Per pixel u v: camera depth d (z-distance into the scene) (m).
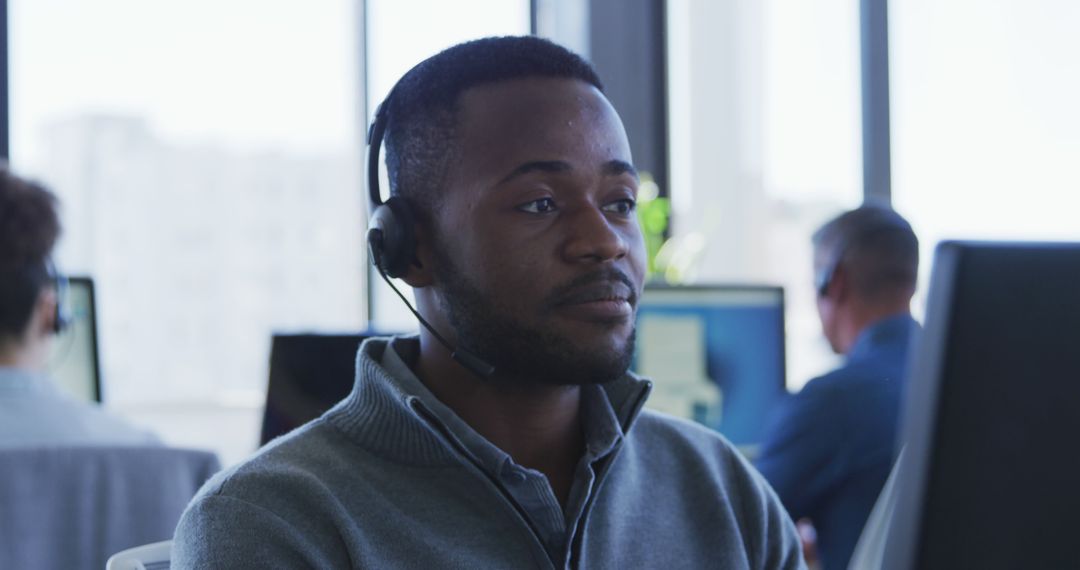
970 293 0.65
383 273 1.02
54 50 3.60
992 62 4.07
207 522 0.93
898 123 4.23
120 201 3.67
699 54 4.18
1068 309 0.66
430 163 0.98
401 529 0.96
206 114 3.73
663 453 1.14
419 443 0.98
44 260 1.69
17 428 1.65
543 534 0.99
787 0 4.22
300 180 3.79
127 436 1.76
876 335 2.03
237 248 3.77
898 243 2.08
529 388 0.99
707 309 2.35
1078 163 4.02
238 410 3.78
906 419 0.67
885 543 0.68
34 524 1.47
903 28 4.21
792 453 1.98
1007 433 0.65
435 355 1.02
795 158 4.25
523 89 0.96
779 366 2.37
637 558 1.04
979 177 4.09
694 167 4.18
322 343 1.77
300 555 0.92
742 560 1.10
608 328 0.93
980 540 0.65
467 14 3.80
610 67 4.10
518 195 0.94
